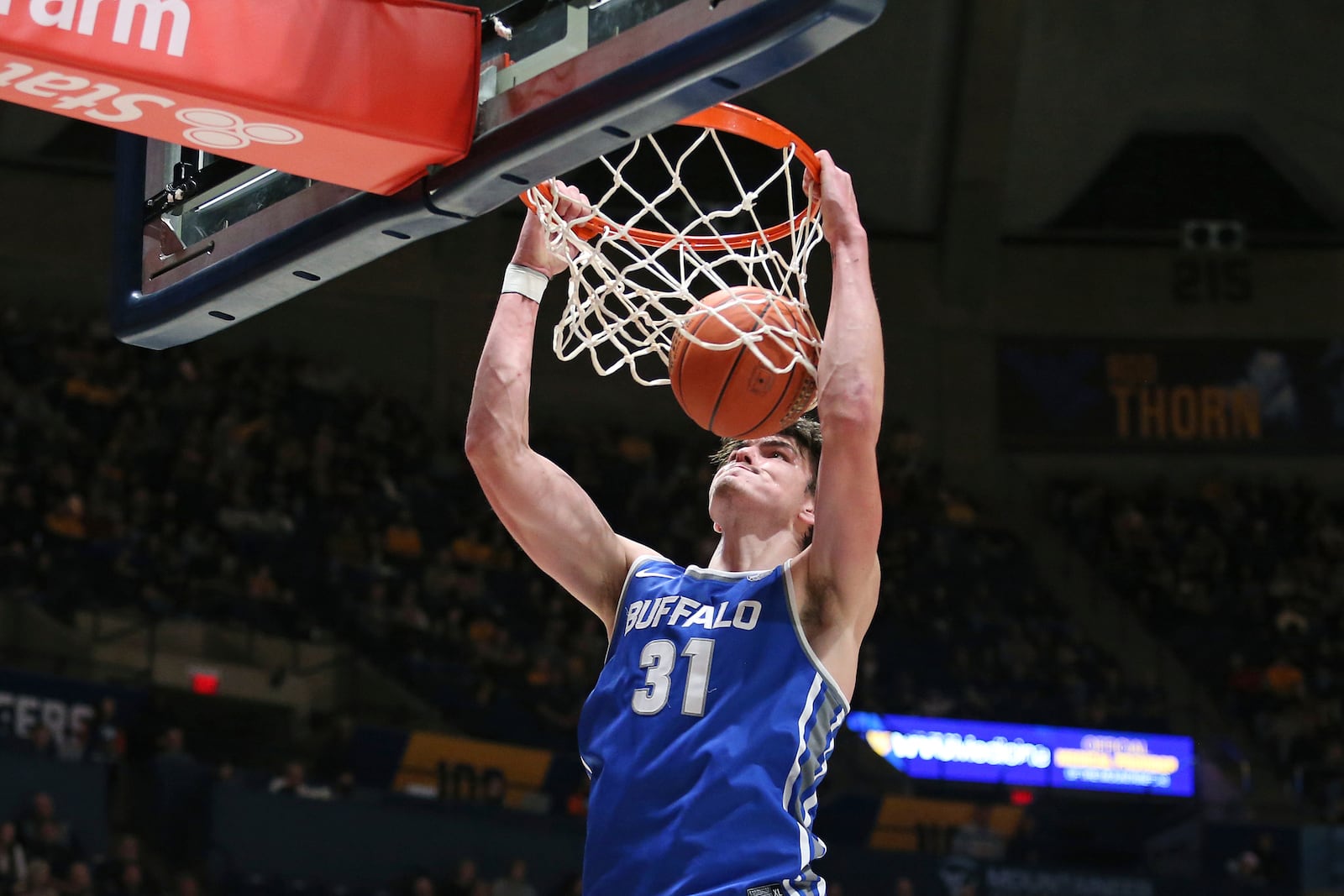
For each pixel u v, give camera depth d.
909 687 18.12
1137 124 22.41
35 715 12.92
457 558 18.28
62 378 17.64
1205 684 20.44
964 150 21.75
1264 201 22.97
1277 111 22.05
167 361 18.58
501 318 3.29
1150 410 22.89
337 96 2.58
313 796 13.32
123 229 3.39
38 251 19.45
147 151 3.40
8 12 2.38
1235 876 16.08
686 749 2.76
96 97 2.55
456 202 2.76
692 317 3.12
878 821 16.06
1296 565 21.78
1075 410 22.86
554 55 2.60
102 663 14.25
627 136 2.59
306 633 15.65
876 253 22.75
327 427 18.91
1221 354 23.00
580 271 3.32
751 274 3.27
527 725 15.91
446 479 19.62
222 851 12.78
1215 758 18.28
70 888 11.35
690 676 2.84
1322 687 20.05
